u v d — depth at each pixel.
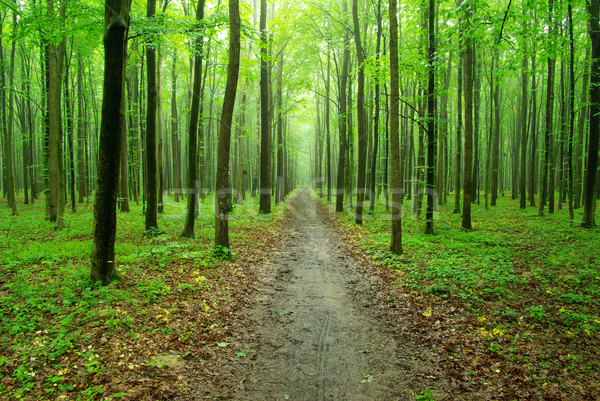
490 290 6.06
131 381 3.53
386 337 4.91
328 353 4.49
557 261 7.58
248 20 9.70
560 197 17.62
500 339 4.52
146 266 7.41
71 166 16.02
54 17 7.86
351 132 21.75
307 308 6.04
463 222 12.48
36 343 3.98
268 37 9.74
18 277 6.10
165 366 3.90
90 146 23.55
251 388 3.71
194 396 3.48
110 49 5.53
